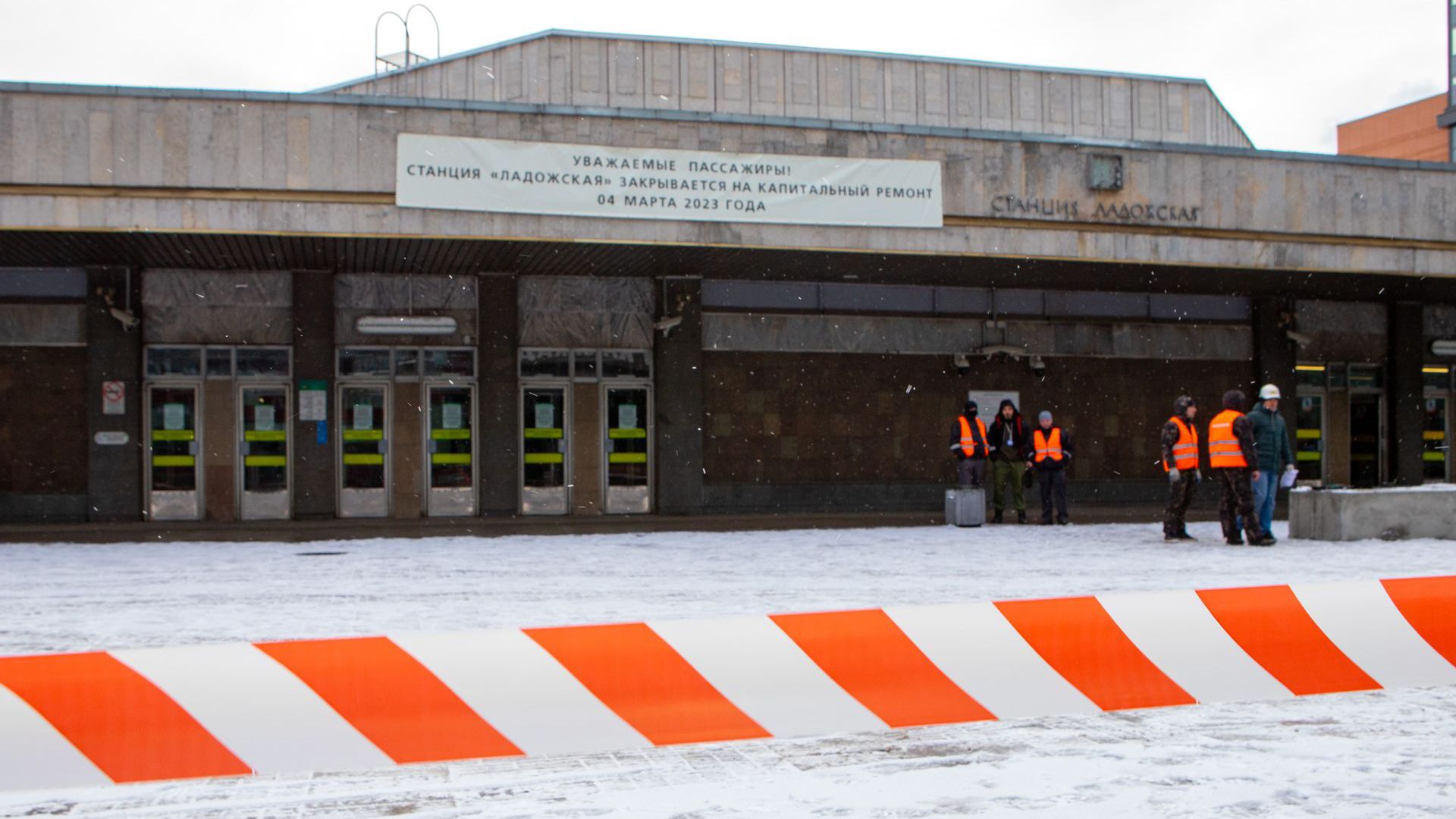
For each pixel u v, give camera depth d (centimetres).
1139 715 521
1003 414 1859
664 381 2033
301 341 1931
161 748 382
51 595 989
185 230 1547
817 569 1178
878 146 1739
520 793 405
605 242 1652
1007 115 2594
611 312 2044
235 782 423
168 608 908
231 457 1928
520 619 841
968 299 2173
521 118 1628
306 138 1571
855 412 2119
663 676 425
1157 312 2272
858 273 1998
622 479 2048
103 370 1875
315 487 1933
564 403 2034
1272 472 1439
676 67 2419
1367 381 2398
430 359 1992
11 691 374
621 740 416
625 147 1656
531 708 411
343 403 1969
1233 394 1427
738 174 1691
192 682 387
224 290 1928
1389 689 516
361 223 1581
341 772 434
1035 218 1792
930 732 492
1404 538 1469
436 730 402
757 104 2448
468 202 1608
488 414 1986
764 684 434
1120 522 1864
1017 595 957
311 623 829
